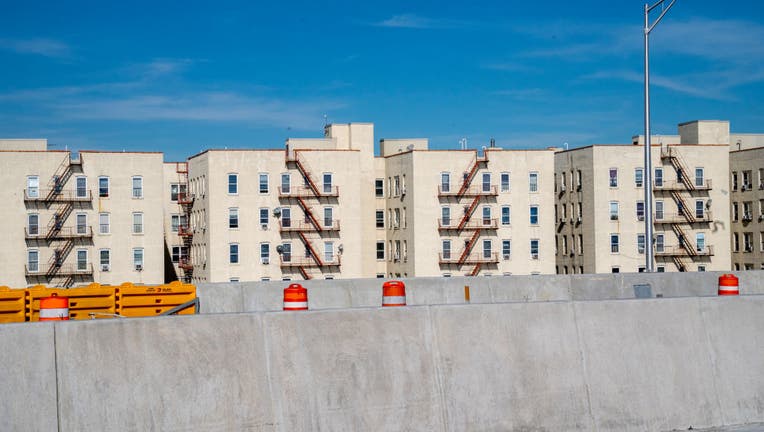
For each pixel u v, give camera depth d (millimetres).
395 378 13555
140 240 89000
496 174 98812
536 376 14453
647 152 40312
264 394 12766
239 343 12805
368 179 103375
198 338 12609
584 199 102000
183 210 103000
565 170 106062
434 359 13875
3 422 11469
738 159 107375
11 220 85812
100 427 11898
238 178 92375
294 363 13031
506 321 14492
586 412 14633
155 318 12477
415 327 13883
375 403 13344
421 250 96875
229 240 92000
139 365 12234
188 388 12406
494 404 14062
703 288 31484
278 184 93312
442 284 27906
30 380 11688
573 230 104312
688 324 15789
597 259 99562
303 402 12945
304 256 93812
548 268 99562
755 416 15828
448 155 97812
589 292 29750
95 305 25609
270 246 92938
